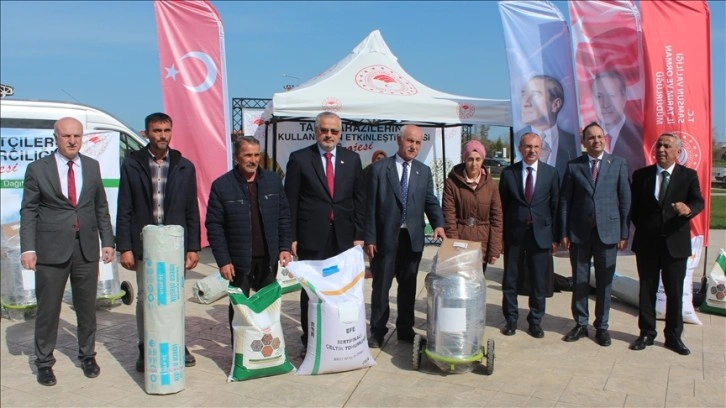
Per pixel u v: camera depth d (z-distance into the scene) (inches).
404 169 190.2
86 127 338.0
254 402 152.6
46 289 162.7
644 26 240.7
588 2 257.4
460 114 349.7
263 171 176.2
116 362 183.3
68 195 163.9
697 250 229.9
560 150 279.6
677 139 188.7
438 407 149.9
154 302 155.5
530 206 205.3
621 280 256.4
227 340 206.5
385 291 192.9
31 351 195.6
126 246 166.2
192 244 172.7
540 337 207.9
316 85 335.3
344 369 172.2
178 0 295.1
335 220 182.2
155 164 167.8
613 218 196.2
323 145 181.5
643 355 188.7
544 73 277.6
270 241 174.6
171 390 157.2
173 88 297.6
